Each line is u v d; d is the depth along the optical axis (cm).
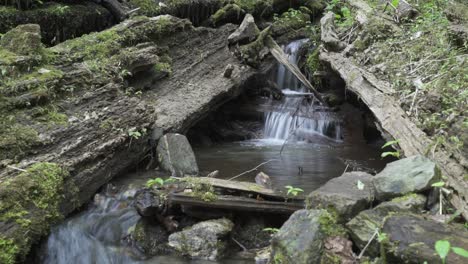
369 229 352
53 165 456
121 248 478
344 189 401
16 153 447
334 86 938
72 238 464
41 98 511
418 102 533
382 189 387
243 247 479
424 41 696
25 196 412
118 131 559
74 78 574
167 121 665
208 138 835
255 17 1141
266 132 894
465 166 403
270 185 542
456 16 731
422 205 373
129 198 523
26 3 717
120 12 823
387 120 553
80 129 520
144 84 713
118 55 663
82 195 502
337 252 349
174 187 498
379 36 805
